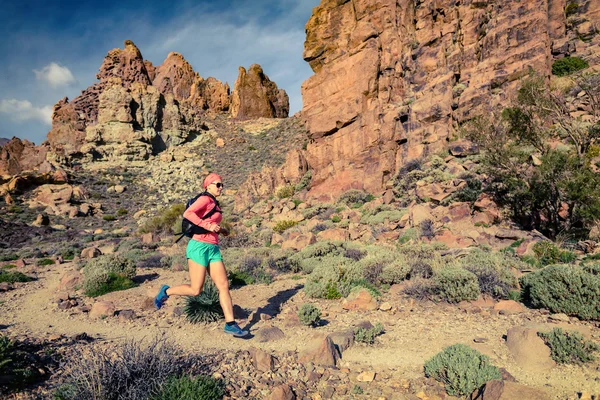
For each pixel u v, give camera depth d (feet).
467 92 83.71
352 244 54.95
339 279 32.17
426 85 93.35
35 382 14.08
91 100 231.50
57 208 147.95
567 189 45.88
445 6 96.32
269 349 18.02
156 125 219.20
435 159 78.59
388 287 32.71
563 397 12.01
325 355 16.03
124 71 244.63
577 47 88.69
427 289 29.17
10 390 13.12
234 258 50.52
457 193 64.49
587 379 13.03
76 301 34.81
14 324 26.76
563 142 64.95
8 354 14.84
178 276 45.68
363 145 93.50
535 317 21.83
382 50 98.32
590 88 61.31
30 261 76.84
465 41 91.45
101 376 12.41
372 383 14.02
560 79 81.10
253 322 23.99
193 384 12.34
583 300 21.11
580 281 21.72
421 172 77.05
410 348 17.98
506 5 86.58
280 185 115.34
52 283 49.67
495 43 85.30
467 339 18.74
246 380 13.92
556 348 14.74
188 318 24.52
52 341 19.77
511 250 42.47
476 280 27.48
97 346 18.92
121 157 199.62
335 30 104.42
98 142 201.87
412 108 89.86
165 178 188.85
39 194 154.92
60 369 15.48
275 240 69.77
